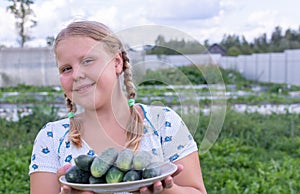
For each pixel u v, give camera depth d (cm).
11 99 1441
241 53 3753
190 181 186
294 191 586
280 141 980
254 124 1062
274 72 3170
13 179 652
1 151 834
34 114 1045
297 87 2475
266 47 3788
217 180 645
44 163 193
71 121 189
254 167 767
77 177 164
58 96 1406
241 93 2023
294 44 3709
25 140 923
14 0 1592
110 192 161
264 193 579
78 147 184
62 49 173
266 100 1683
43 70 2225
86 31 173
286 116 1210
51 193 190
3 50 2214
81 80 172
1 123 1004
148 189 163
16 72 2231
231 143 925
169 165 173
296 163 773
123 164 160
